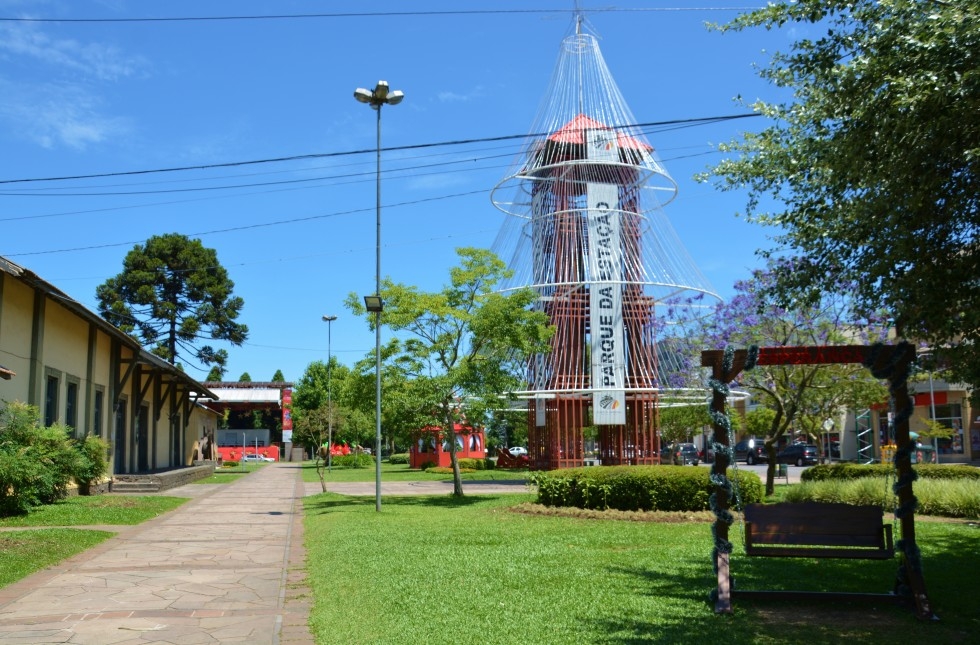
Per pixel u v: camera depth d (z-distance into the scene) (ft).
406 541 38.27
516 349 68.64
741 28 25.96
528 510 50.85
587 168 102.37
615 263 99.14
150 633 22.00
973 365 23.38
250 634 21.84
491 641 19.61
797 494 51.11
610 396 96.73
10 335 55.67
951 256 21.86
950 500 44.93
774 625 21.15
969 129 20.22
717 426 24.50
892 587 26.20
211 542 41.78
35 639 21.38
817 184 27.12
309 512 58.75
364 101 57.31
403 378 64.95
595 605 23.45
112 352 80.43
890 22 22.34
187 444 133.59
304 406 207.62
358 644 19.95
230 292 179.01
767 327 54.03
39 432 54.39
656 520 44.70
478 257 69.36
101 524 49.44
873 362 23.76
